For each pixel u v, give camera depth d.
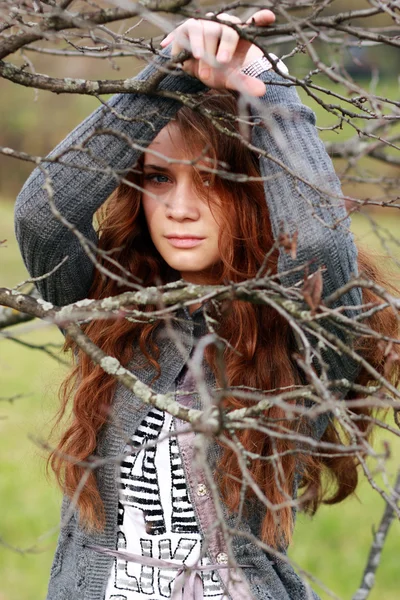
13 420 6.72
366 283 1.57
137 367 2.51
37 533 6.45
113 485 2.42
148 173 2.37
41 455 2.83
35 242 2.35
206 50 1.93
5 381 7.30
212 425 1.45
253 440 2.32
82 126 2.29
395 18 1.58
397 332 2.46
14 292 1.88
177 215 2.34
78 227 2.37
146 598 2.35
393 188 2.52
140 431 2.44
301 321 1.63
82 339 1.78
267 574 2.36
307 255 2.18
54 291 2.56
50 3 1.84
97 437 2.48
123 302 1.76
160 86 2.17
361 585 2.53
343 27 1.68
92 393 2.47
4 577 5.91
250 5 1.66
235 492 2.31
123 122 2.22
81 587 2.43
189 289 1.71
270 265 2.45
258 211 2.42
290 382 2.44
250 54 2.33
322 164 2.26
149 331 2.48
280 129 2.28
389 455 1.49
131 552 2.39
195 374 1.42
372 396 1.73
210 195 2.35
